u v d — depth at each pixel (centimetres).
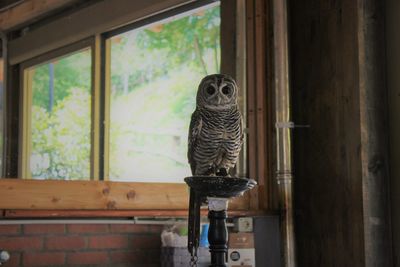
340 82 293
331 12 301
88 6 459
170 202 292
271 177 319
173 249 316
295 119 320
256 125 323
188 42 408
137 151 432
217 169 251
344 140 289
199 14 399
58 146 473
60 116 477
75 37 468
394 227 278
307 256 307
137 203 286
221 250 198
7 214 256
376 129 280
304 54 317
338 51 295
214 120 238
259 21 326
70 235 316
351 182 284
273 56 323
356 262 278
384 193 279
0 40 507
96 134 452
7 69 505
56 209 268
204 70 398
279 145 309
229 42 344
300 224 312
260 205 315
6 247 300
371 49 283
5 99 500
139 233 332
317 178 304
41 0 478
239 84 323
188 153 251
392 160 281
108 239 324
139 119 434
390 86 284
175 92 416
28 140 486
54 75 483
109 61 454
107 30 446
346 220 285
